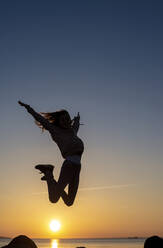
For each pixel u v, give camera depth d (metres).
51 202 6.65
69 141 6.78
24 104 6.76
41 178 6.71
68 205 6.75
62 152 6.83
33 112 6.78
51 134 6.90
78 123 7.37
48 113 7.00
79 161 6.78
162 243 7.44
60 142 6.82
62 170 6.70
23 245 7.44
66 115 6.95
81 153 6.89
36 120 6.88
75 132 7.17
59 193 6.61
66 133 6.87
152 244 7.47
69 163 6.68
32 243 7.63
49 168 6.75
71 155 6.76
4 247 7.43
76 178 6.74
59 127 6.92
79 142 6.86
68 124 6.94
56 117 6.96
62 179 6.64
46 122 6.77
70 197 6.71
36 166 6.75
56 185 6.61
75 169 6.71
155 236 7.67
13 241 7.57
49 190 6.61
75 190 6.72
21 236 7.71
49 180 6.66
